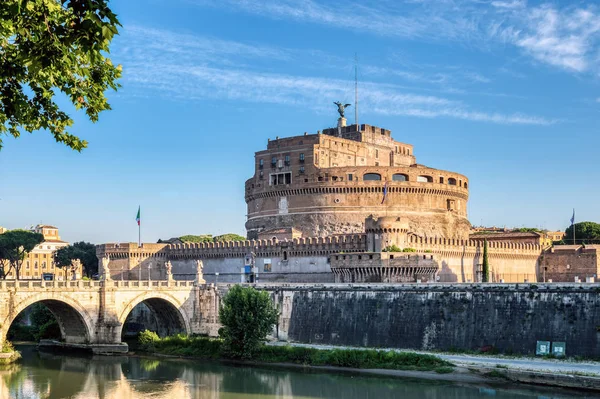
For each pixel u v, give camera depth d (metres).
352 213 184.88
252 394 98.69
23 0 26.66
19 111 33.19
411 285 123.44
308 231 187.00
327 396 96.31
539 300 109.88
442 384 101.06
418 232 184.12
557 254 189.00
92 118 36.84
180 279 192.88
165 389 102.44
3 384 105.00
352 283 132.50
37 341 151.50
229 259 180.38
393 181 185.62
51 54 28.97
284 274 167.25
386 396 95.06
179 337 138.88
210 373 114.56
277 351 124.12
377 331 125.06
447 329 117.25
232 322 126.56
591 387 93.62
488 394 94.12
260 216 199.00
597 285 104.75
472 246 169.62
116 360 127.19
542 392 94.19
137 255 195.25
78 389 102.06
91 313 131.50
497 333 112.25
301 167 192.88
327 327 131.88
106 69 36.03
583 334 104.31
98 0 26.75
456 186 197.62
